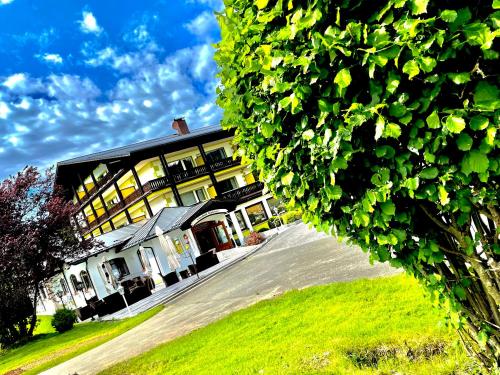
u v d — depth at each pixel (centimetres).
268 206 3197
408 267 241
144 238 2038
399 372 329
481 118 156
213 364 537
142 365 682
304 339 486
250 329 633
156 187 2816
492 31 152
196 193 3180
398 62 167
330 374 370
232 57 258
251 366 465
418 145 172
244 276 1322
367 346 391
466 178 171
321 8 182
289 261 1223
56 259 2053
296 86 197
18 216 1975
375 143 190
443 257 211
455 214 197
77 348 1242
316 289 702
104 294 2378
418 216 210
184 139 2989
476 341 264
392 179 192
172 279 2016
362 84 184
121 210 3222
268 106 236
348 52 168
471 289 226
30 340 1992
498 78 157
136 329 1176
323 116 194
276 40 205
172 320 1080
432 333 365
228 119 295
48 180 2166
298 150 229
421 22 154
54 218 2014
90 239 2211
